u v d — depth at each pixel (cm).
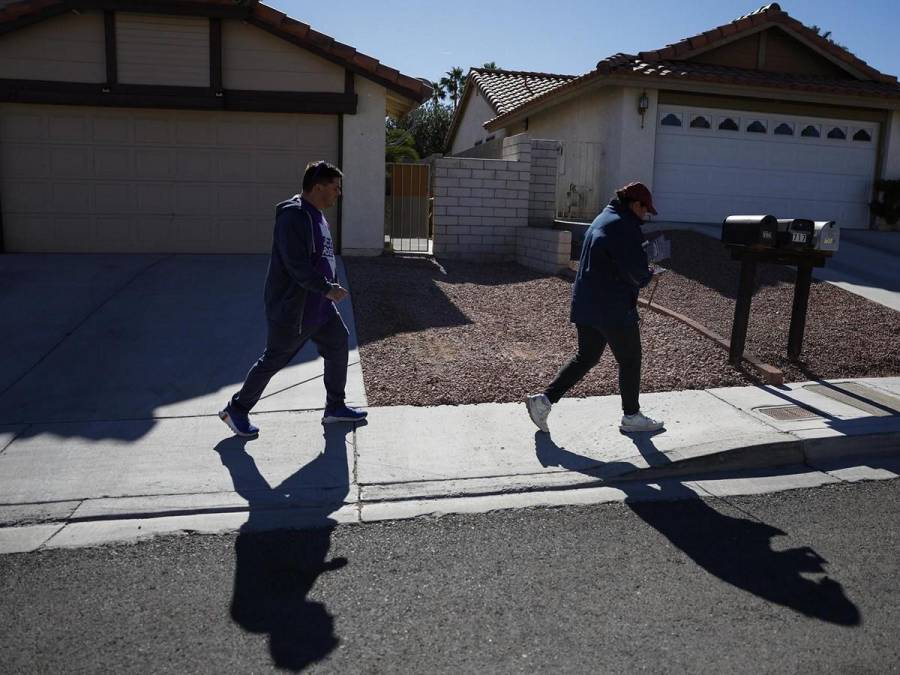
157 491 473
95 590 366
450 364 727
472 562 395
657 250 568
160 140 1209
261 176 1237
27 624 337
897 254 1291
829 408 626
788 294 979
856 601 358
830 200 1560
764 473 529
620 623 338
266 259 1184
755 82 1409
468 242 1315
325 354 571
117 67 1163
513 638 326
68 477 491
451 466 514
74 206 1205
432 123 3844
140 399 636
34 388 656
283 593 364
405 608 350
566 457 530
